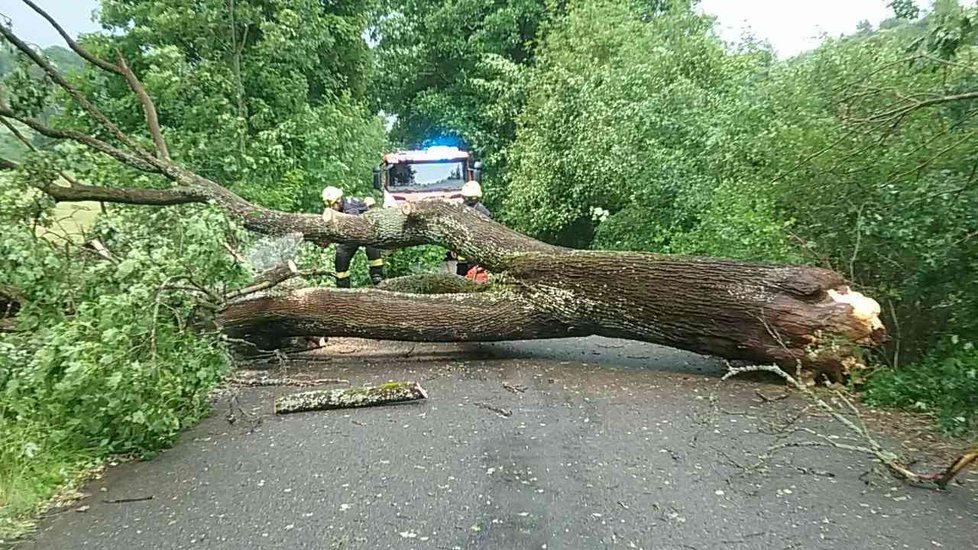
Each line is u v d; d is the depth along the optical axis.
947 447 4.41
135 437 4.51
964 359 5.07
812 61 8.08
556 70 15.70
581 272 6.53
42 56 7.64
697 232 8.88
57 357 4.27
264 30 13.86
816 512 3.55
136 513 3.67
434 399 5.64
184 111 12.28
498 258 7.20
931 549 3.17
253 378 6.39
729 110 8.98
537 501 3.71
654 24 14.82
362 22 17.47
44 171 6.30
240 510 3.67
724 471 4.09
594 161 11.88
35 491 3.85
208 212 5.97
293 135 13.23
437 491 3.86
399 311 6.91
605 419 5.06
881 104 6.50
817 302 5.52
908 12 5.51
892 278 5.84
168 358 4.92
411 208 7.83
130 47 14.23
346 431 4.89
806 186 6.79
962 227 5.23
